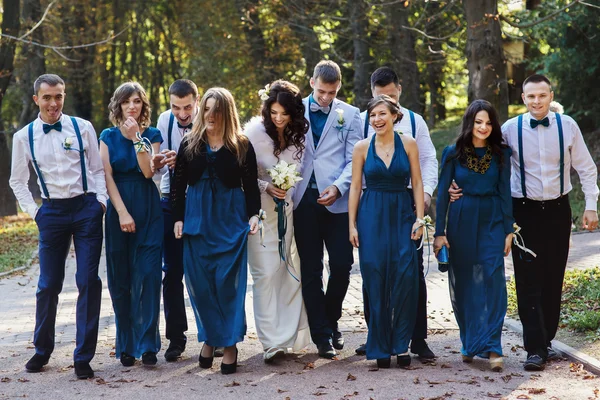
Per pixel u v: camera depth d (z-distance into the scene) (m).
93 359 6.88
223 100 6.37
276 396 5.63
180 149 6.50
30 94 29.75
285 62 28.55
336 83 6.77
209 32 30.03
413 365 6.47
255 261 6.64
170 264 6.95
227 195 6.44
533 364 6.18
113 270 6.57
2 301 10.35
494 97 14.24
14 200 27.69
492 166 6.44
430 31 23.94
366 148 6.56
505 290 6.40
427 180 7.00
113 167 6.55
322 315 6.80
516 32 24.08
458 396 5.52
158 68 36.66
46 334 6.46
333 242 6.83
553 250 6.49
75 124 6.41
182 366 6.56
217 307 6.32
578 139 6.44
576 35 21.05
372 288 6.40
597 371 6.11
